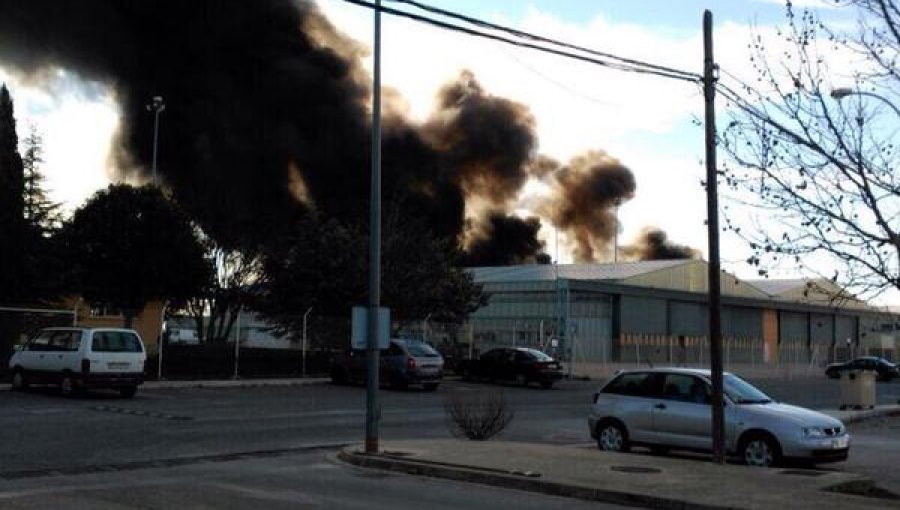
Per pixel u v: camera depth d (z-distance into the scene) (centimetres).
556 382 3909
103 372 2284
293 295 3909
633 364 5072
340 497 1019
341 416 2027
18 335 2789
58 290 3441
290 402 2378
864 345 7419
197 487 1062
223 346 4228
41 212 5238
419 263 3928
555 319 4856
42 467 1198
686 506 1002
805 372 6134
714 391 1329
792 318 7006
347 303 3816
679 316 5841
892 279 932
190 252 3603
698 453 1514
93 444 1438
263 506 945
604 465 1254
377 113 1414
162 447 1433
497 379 3647
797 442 1325
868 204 941
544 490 1116
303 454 1416
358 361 3152
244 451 1425
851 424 2348
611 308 5281
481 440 1586
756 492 1061
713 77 1338
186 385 2878
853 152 945
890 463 1527
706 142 1327
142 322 4053
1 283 3303
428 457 1302
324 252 3859
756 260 992
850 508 969
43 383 2378
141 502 950
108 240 3453
